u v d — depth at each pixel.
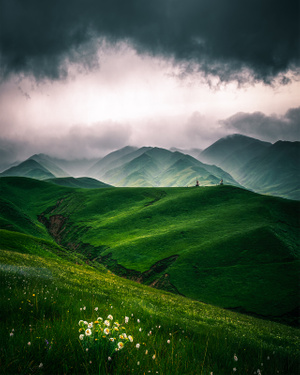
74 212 185.62
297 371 5.91
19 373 3.48
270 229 118.12
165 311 18.14
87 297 12.20
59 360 4.02
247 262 99.38
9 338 4.46
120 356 4.35
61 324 5.77
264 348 7.87
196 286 89.25
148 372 4.05
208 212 157.62
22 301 7.40
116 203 195.50
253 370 5.33
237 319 31.66
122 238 136.75
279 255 101.19
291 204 155.38
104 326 4.75
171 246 118.19
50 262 38.00
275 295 79.81
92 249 129.88
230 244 110.56
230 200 173.88
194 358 5.27
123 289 28.59
